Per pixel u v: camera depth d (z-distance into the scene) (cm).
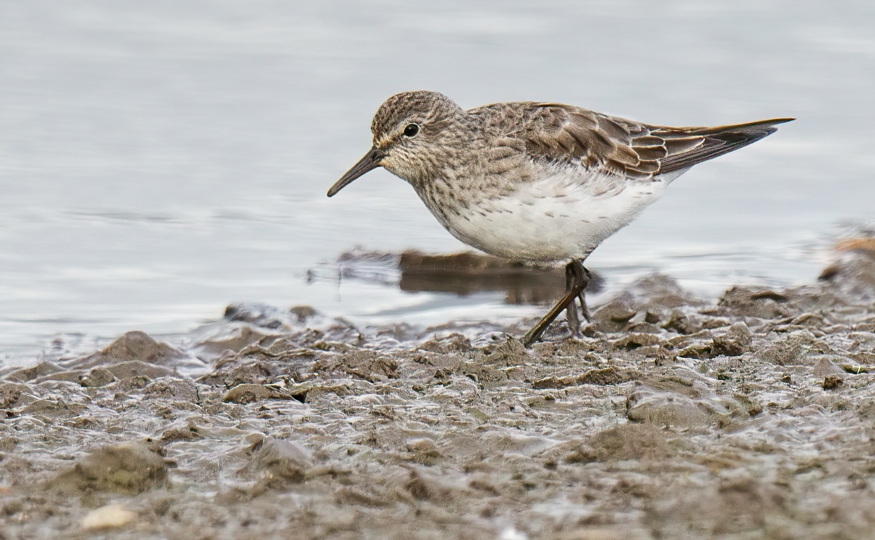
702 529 692
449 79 2362
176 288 1517
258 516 731
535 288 1555
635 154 1255
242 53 2517
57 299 1455
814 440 834
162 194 1872
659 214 1870
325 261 1642
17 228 1705
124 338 1227
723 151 1315
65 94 2275
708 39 2603
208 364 1226
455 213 1236
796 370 1050
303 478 786
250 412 955
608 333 1304
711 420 889
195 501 759
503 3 2872
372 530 709
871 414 882
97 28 2648
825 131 2150
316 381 1061
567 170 1202
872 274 1502
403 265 1627
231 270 1594
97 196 1845
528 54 2514
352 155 2059
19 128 2108
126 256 1627
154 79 2369
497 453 833
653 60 2472
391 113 1246
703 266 1625
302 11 2811
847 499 723
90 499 761
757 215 1852
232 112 2225
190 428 898
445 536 697
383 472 802
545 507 732
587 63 2458
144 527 716
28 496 762
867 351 1125
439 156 1221
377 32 2667
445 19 2762
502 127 1223
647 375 1027
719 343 1129
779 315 1359
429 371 1097
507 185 1197
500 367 1087
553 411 945
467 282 1588
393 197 1922
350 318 1421
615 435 817
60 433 905
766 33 2634
